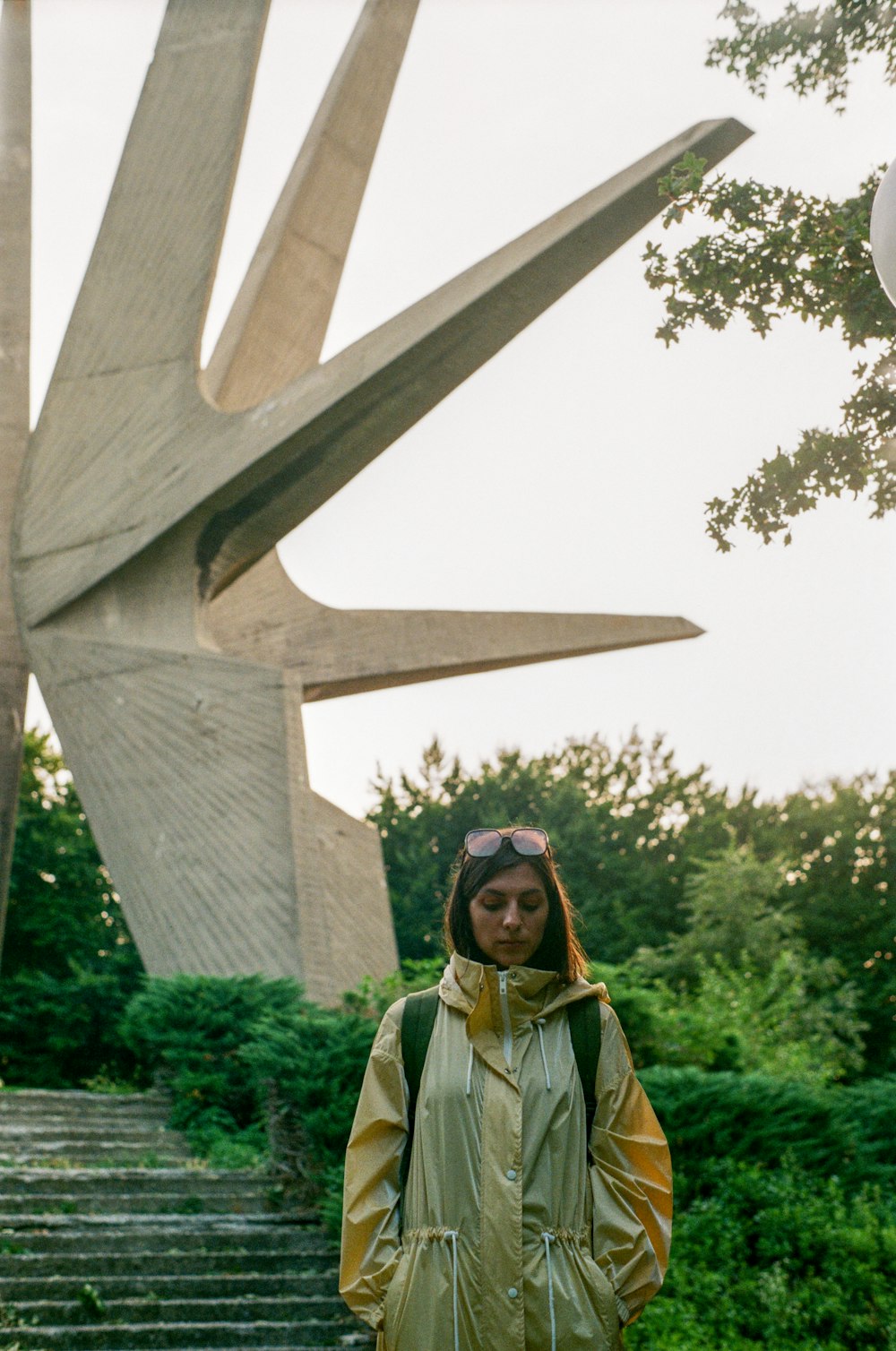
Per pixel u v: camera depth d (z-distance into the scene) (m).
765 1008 18.69
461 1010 2.52
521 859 2.63
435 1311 2.28
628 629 19.98
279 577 20.03
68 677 17.39
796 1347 6.76
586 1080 2.50
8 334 19.78
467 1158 2.38
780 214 6.04
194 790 16.08
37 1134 9.91
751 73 6.42
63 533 17.97
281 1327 6.73
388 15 21.89
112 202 18.97
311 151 20.89
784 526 6.07
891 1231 7.68
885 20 6.18
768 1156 8.60
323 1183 8.26
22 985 19.98
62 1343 6.30
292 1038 8.77
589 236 14.72
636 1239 2.38
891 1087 10.79
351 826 19.00
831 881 26.69
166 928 15.62
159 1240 7.58
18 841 23.58
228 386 19.09
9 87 20.98
